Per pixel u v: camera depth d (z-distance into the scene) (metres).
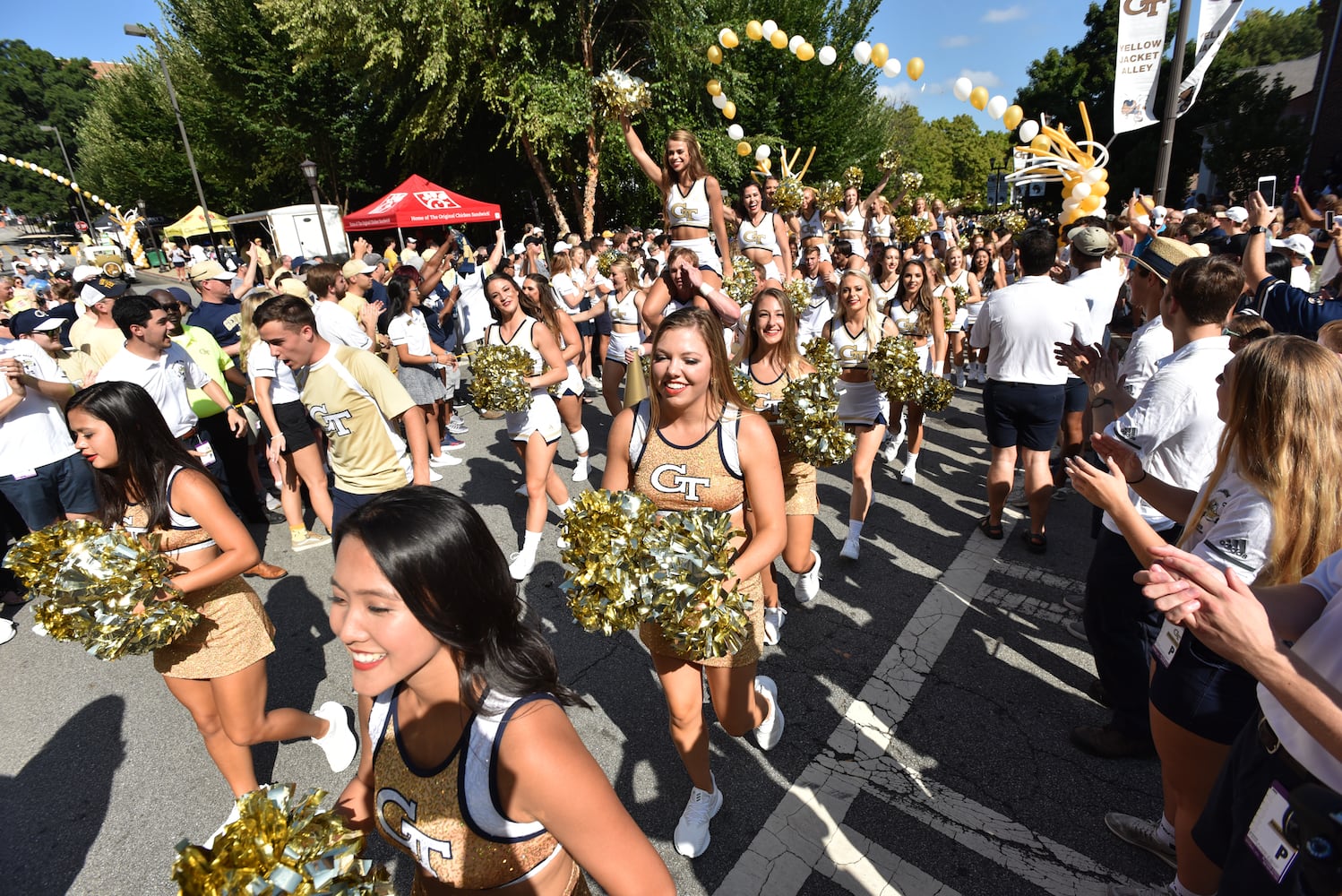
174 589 2.47
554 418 4.94
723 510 2.52
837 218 11.18
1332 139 23.53
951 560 4.99
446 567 1.25
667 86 22.05
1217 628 1.43
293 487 5.63
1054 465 6.40
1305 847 1.13
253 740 2.87
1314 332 4.05
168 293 5.81
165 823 3.11
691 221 5.17
